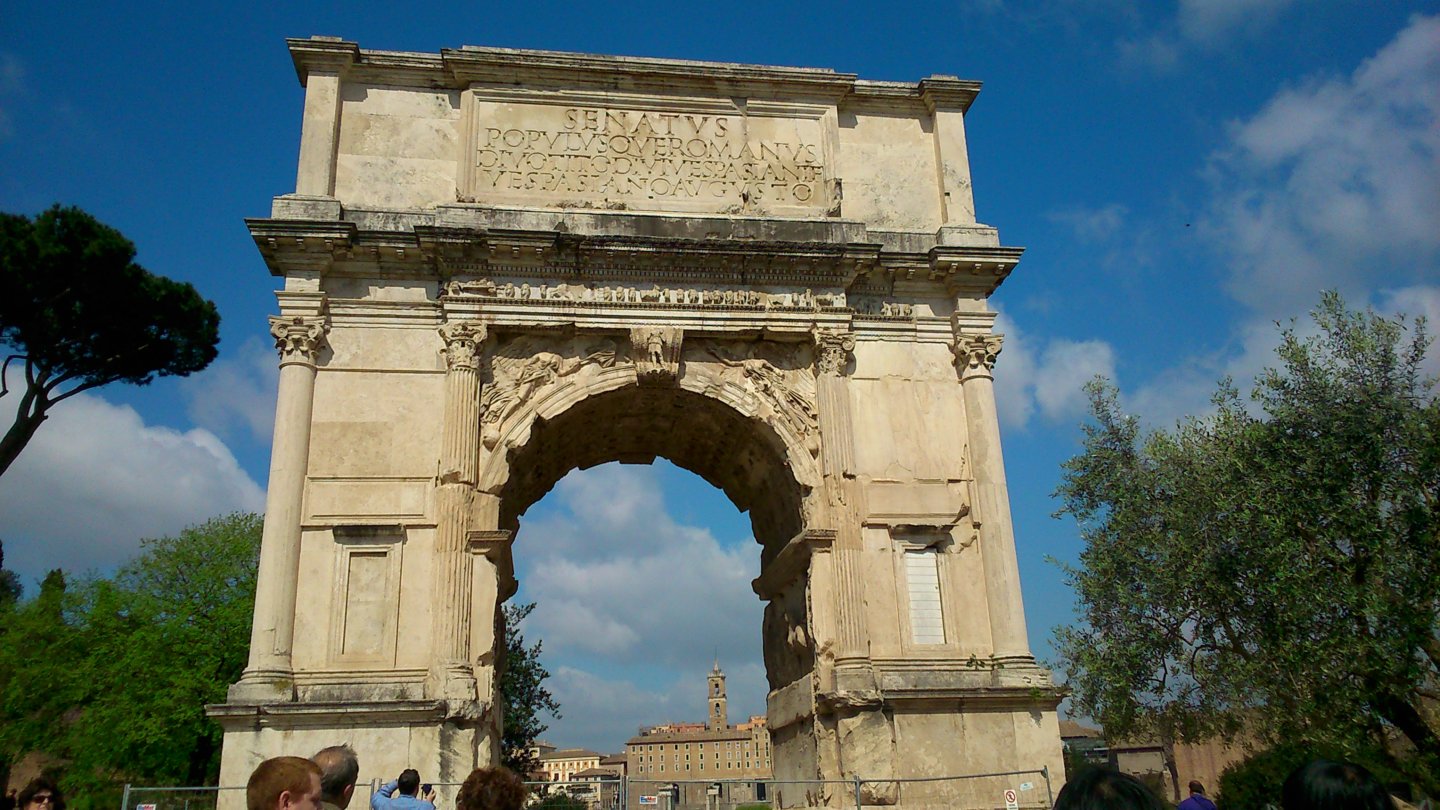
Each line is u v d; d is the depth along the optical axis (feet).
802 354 100.78
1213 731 101.14
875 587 94.22
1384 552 84.89
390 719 81.71
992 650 93.56
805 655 96.89
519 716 190.70
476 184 99.71
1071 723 255.91
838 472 95.35
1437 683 87.45
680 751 558.15
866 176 107.86
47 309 121.29
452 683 83.35
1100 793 15.16
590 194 101.19
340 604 86.74
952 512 97.25
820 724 90.84
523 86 103.24
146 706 171.42
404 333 94.43
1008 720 90.58
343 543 88.63
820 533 93.30
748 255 97.96
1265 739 99.30
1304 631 87.20
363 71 101.76
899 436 98.99
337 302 94.07
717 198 103.19
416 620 87.04
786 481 99.91
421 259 95.45
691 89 106.11
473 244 93.91
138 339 129.39
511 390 94.32
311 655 84.99
